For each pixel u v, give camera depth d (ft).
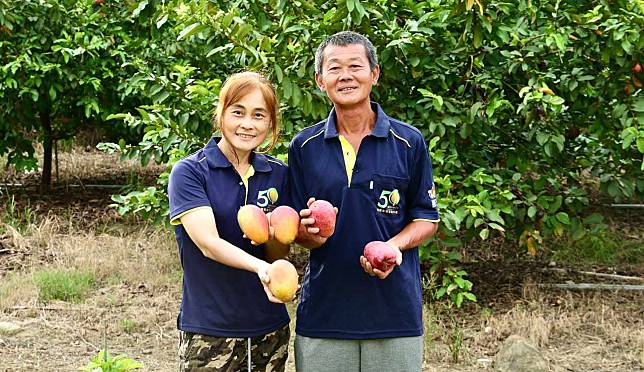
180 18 17.21
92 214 27.91
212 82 19.03
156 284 20.35
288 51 16.78
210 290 9.34
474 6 16.19
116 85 27.50
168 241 24.06
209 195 9.28
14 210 27.76
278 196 9.70
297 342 10.07
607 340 16.81
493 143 19.97
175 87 19.61
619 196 19.40
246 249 9.39
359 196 9.58
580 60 18.02
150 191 19.66
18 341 16.43
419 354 9.90
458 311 18.71
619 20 16.67
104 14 27.43
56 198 30.27
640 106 17.12
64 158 39.14
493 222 18.79
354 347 9.78
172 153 18.58
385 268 8.98
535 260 23.17
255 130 9.17
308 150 9.82
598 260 22.97
